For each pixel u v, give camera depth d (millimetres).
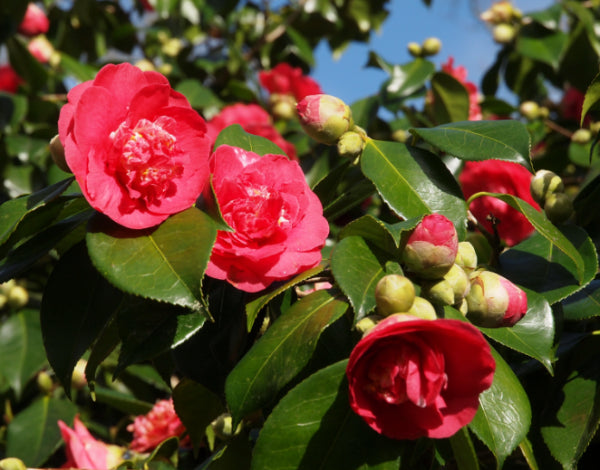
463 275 560
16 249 611
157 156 552
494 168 775
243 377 560
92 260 539
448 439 578
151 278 533
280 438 531
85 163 542
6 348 1139
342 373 539
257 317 630
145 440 872
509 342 596
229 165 590
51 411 1079
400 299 518
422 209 644
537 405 661
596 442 698
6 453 1043
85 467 795
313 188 719
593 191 746
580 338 690
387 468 527
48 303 613
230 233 569
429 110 1076
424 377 491
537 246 696
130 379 1114
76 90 561
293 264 575
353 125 688
